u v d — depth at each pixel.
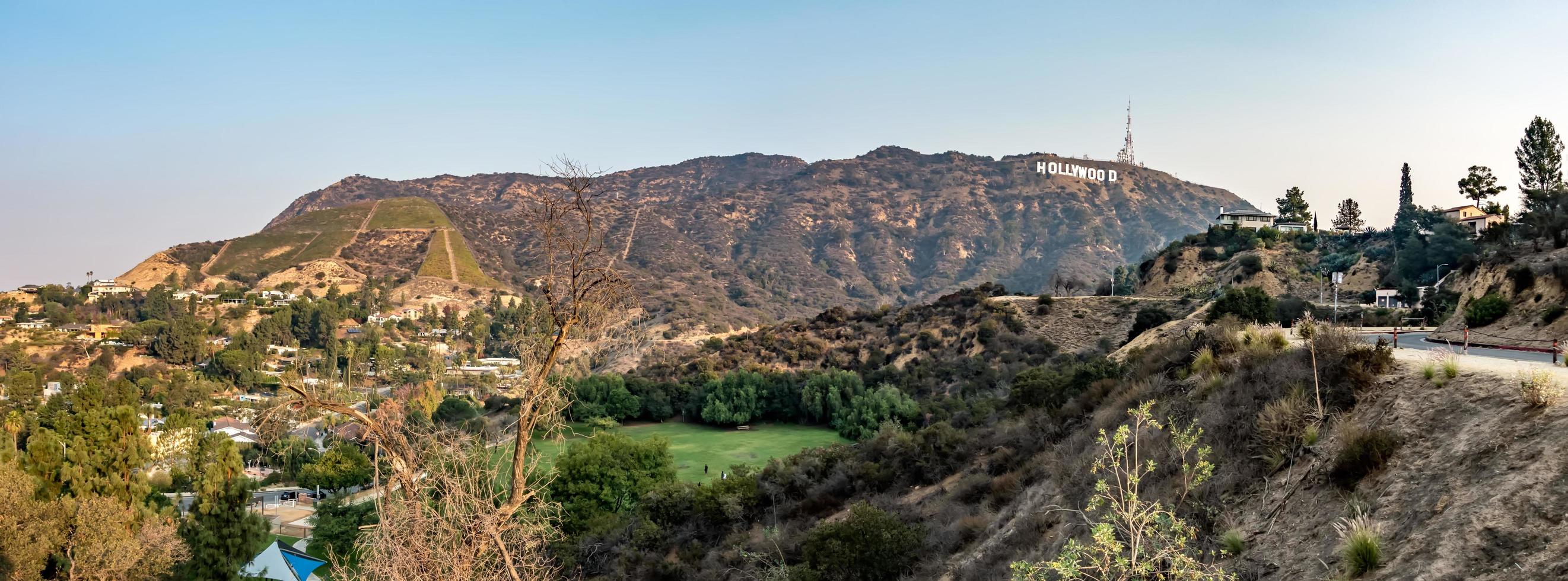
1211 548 12.70
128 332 180.88
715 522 34.19
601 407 79.12
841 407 75.31
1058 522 17.75
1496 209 102.75
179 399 125.94
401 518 11.90
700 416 82.62
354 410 12.03
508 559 11.85
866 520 23.05
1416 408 12.76
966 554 20.88
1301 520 12.11
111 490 38.06
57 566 32.78
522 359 12.66
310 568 39.81
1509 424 10.75
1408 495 10.90
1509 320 29.83
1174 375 22.14
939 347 87.50
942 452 31.80
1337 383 14.91
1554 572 8.01
